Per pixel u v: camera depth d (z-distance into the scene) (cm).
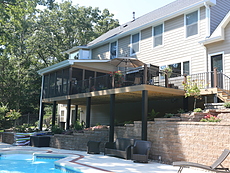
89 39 4009
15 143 1536
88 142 1180
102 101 1784
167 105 1602
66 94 1772
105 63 1978
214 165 662
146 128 1047
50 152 1190
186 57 1493
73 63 1752
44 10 3525
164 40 1645
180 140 907
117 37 2011
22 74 3111
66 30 3812
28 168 907
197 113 992
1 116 2170
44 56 3447
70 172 829
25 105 2902
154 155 1005
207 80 1344
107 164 885
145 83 1080
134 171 763
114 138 1265
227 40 1301
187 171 787
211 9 1440
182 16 1548
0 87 2569
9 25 2922
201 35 1425
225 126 777
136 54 1853
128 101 1727
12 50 3067
